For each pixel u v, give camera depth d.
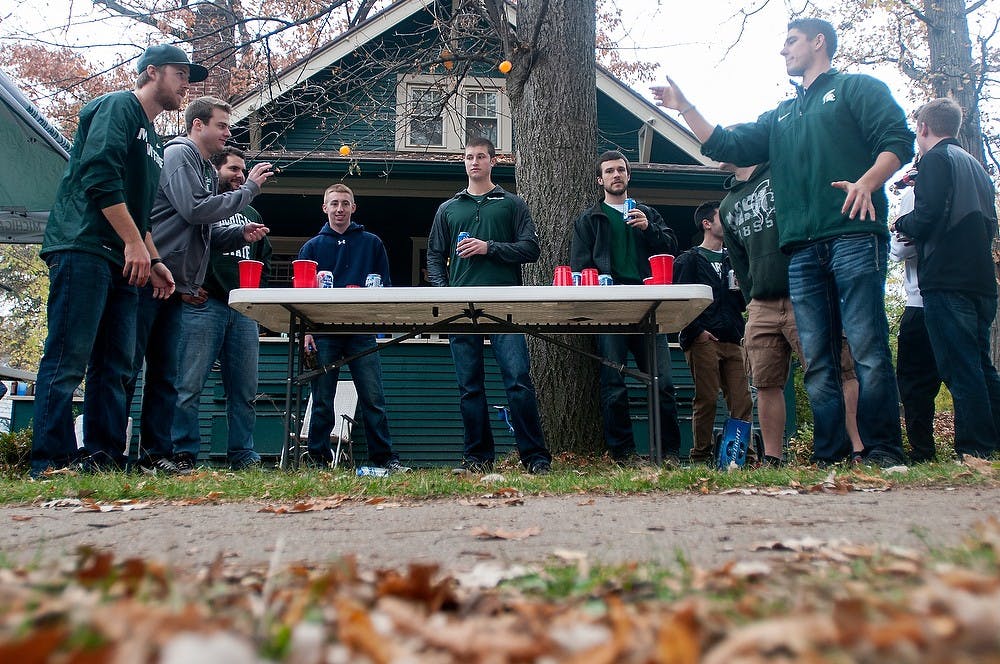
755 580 1.35
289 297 4.11
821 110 3.85
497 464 5.36
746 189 4.61
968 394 3.90
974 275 3.95
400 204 9.88
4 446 5.95
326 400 5.33
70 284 3.73
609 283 4.48
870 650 0.75
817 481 3.15
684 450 8.02
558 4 6.50
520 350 4.68
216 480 3.62
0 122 5.48
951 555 1.47
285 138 10.59
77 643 0.74
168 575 1.17
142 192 4.00
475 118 11.30
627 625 0.89
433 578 1.46
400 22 10.53
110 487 3.17
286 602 1.11
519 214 4.94
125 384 4.08
